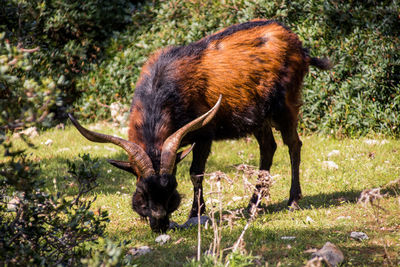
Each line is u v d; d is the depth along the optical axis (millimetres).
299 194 11836
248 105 11289
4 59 6043
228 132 11578
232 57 11086
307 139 18078
